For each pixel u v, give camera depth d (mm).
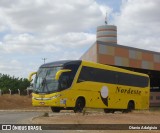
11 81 93000
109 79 33219
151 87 86750
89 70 30672
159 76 73625
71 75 28828
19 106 57156
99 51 46125
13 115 28984
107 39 72625
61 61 29234
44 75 28984
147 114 28203
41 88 28703
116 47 48906
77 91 29219
